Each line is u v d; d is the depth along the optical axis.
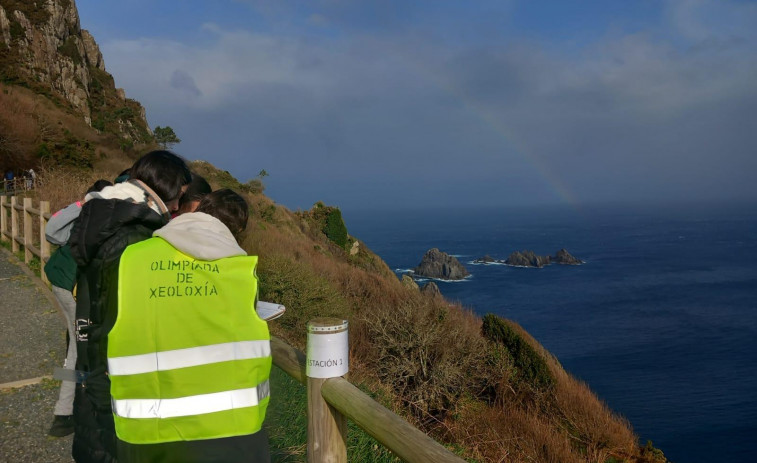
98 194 2.14
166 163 2.15
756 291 123.56
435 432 9.63
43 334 6.19
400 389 10.36
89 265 1.95
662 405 45.56
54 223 2.58
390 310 11.65
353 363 9.90
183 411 1.60
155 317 1.62
